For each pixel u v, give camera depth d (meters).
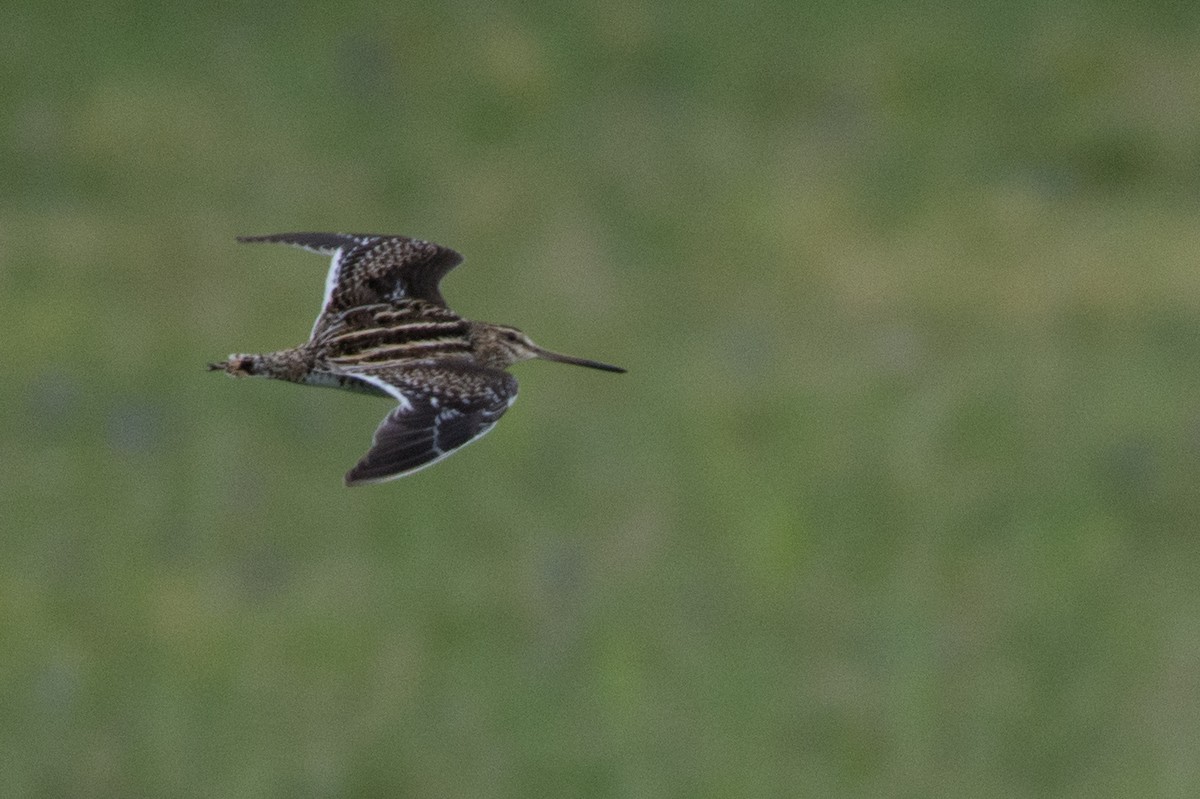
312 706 12.13
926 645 12.88
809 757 11.78
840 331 18.33
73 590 13.38
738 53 23.45
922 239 20.33
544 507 14.70
